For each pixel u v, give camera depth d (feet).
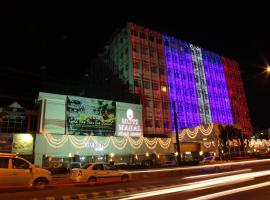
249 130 247.09
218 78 237.86
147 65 188.03
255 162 85.76
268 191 35.86
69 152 115.85
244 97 257.14
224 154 131.34
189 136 143.43
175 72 202.49
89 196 39.42
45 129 117.08
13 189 47.37
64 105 124.36
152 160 131.44
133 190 44.14
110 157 127.54
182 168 84.58
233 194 34.45
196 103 207.51
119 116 139.54
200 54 230.89
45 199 37.68
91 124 128.67
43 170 52.21
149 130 170.60
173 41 213.05
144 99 176.04
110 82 198.90
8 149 104.22
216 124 132.57
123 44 195.83
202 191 38.01
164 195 35.60
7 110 117.29
